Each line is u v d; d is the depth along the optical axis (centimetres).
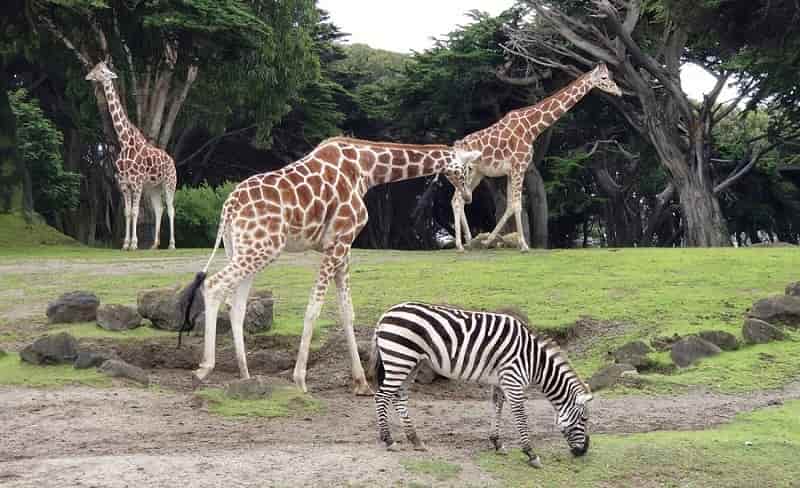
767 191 4169
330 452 737
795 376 1004
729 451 743
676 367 1070
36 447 765
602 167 4175
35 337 1233
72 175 3381
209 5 2464
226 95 3062
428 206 4788
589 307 1302
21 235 2525
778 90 3002
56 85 3491
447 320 747
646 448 746
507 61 3388
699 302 1302
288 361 1151
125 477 658
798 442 768
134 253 2145
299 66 3031
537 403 979
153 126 2722
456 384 1093
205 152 4219
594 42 3145
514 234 2072
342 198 1061
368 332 1239
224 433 818
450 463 709
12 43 2647
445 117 3581
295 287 1519
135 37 2606
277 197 1015
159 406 923
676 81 3006
